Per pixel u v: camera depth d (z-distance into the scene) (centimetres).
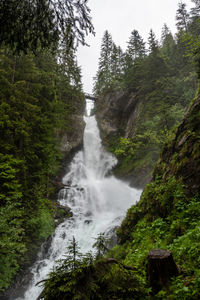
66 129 3044
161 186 773
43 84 2244
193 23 2958
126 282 299
